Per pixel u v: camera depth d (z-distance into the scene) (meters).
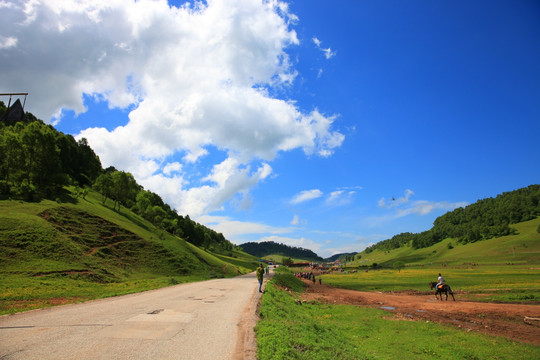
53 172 93.38
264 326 11.19
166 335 9.81
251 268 161.25
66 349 8.05
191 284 34.66
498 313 23.72
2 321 11.72
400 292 45.38
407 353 14.23
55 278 32.09
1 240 37.66
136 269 52.44
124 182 109.00
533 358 13.52
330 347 11.12
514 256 179.12
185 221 167.62
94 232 57.53
